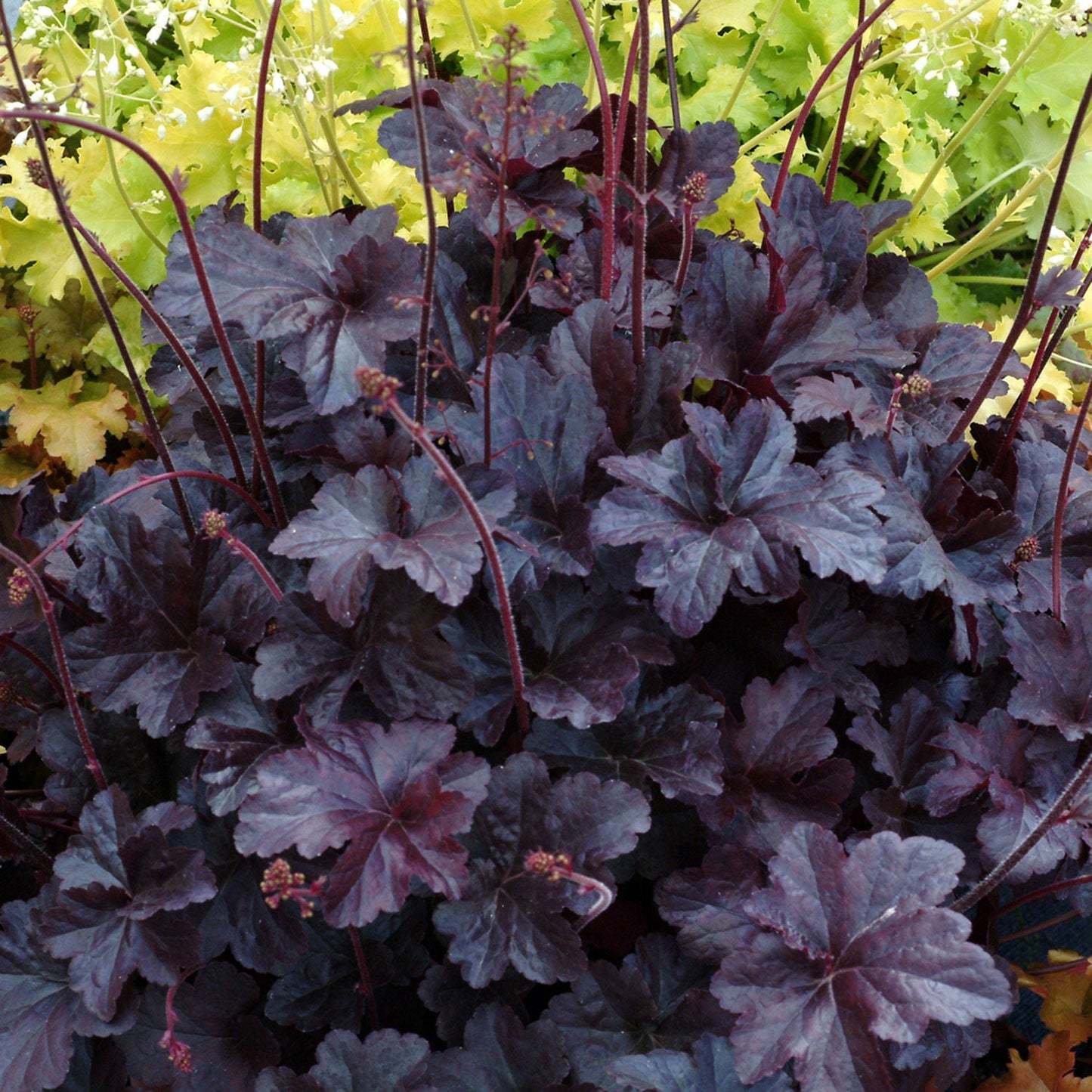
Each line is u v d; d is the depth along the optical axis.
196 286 0.92
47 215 1.22
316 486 1.01
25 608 0.94
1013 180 1.34
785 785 0.93
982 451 1.04
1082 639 0.95
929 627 1.01
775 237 1.01
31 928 0.89
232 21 1.10
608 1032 0.90
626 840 0.88
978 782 0.92
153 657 0.93
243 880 0.91
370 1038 0.87
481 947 0.88
